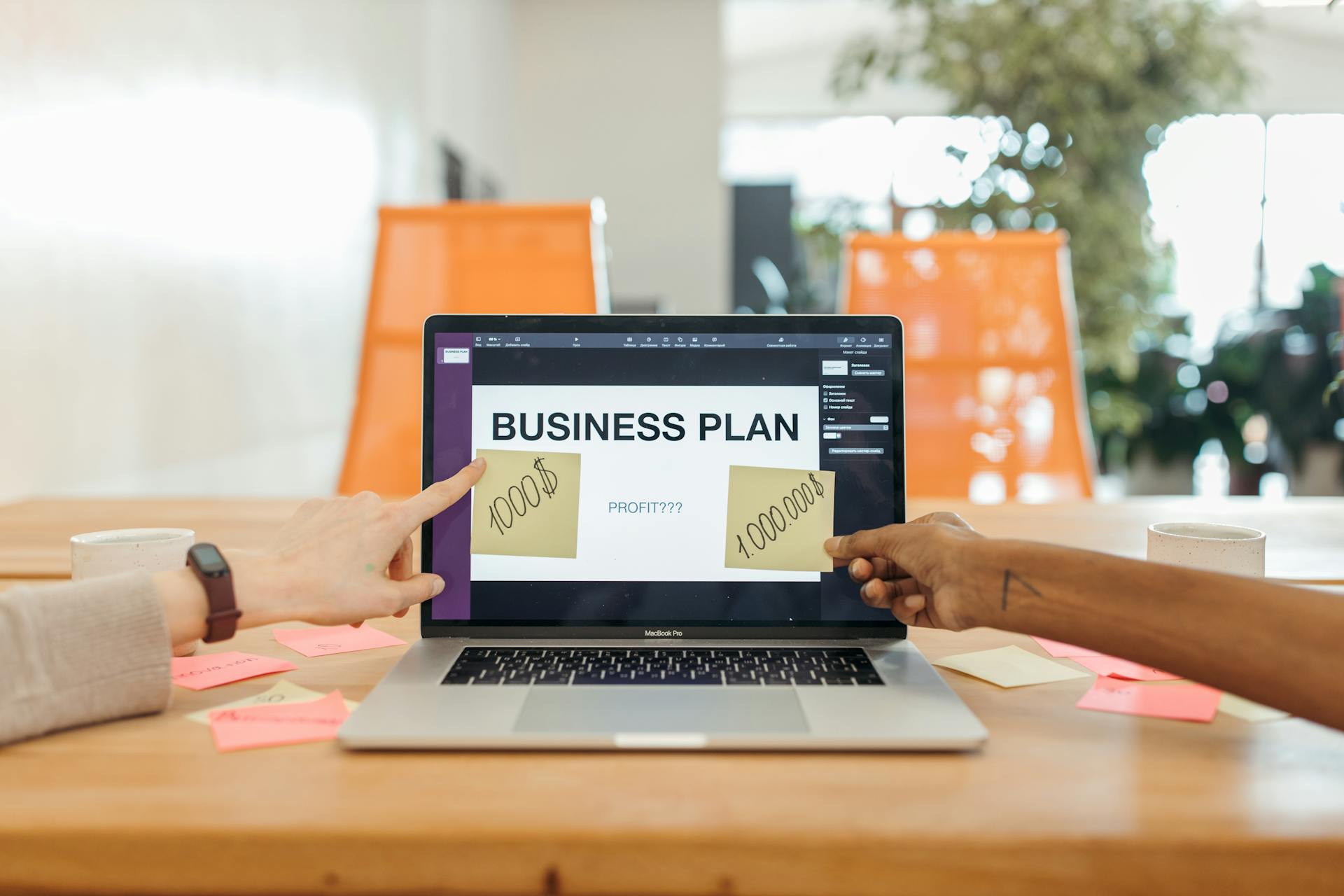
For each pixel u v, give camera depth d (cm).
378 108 324
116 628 58
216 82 202
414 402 182
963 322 188
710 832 45
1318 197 562
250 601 62
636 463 76
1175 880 45
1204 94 422
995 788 50
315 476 268
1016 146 424
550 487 75
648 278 589
